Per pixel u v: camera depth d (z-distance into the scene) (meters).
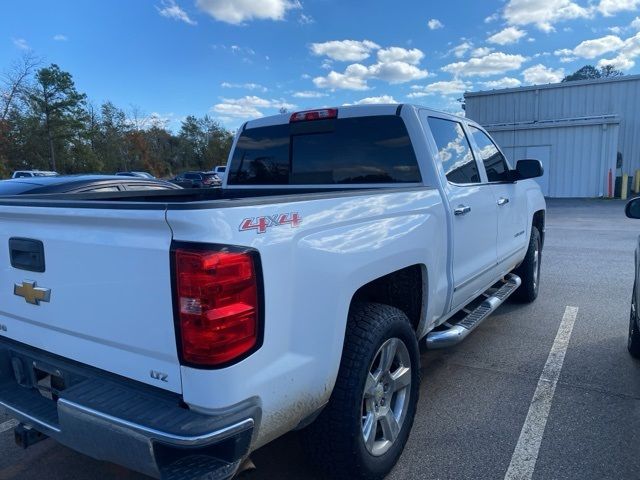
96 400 2.00
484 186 4.15
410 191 3.03
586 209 17.23
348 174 3.79
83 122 64.12
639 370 4.03
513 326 5.19
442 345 3.38
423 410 3.46
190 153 91.75
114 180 6.80
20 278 2.44
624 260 8.48
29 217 2.28
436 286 3.25
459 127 4.14
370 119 3.68
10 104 58.03
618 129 21.23
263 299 1.94
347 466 2.46
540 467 2.78
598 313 5.56
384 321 2.57
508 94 23.81
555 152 22.14
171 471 1.83
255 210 1.94
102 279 2.06
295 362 2.10
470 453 2.94
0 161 53.69
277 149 4.18
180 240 1.80
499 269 4.64
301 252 2.11
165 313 1.89
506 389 3.76
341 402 2.38
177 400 1.95
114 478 2.88
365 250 2.46
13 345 2.58
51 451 3.18
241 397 1.89
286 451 3.04
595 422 3.24
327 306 2.23
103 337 2.12
